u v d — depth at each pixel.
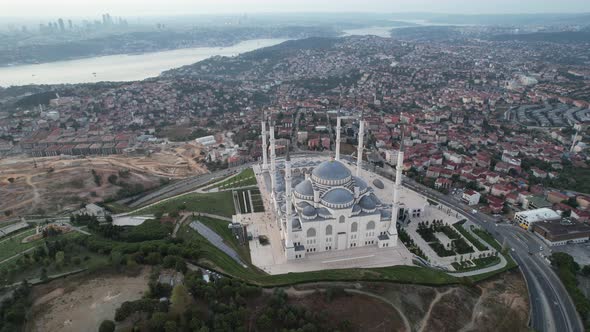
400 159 175.12
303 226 178.88
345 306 139.62
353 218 183.25
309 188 193.25
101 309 134.38
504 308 147.75
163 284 144.25
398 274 162.88
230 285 144.38
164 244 172.25
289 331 124.00
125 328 119.69
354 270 166.12
